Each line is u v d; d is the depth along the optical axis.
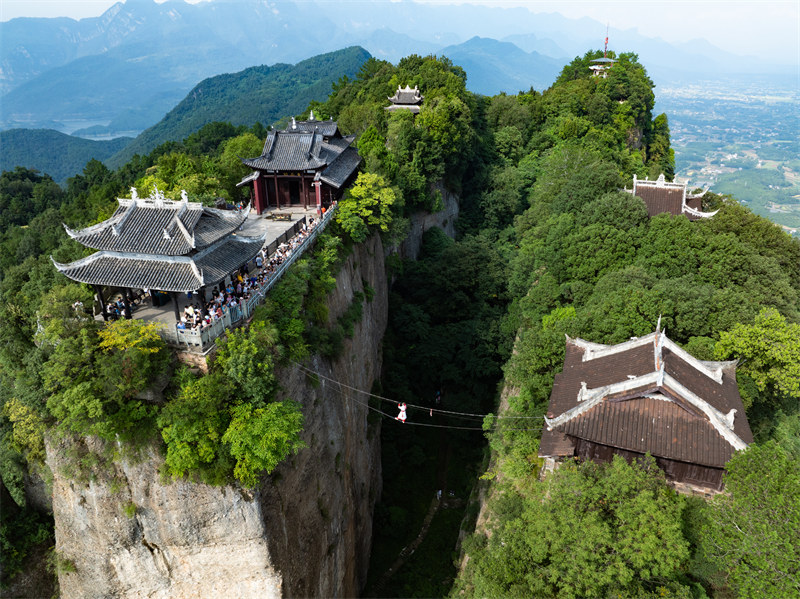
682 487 33.09
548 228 68.06
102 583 36.69
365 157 75.56
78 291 40.38
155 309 40.19
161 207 36.97
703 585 29.08
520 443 41.50
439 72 114.62
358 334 55.16
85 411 32.31
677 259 51.62
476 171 104.19
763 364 39.94
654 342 36.88
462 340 70.12
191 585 35.94
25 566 45.34
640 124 133.75
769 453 27.83
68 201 138.50
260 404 33.75
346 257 56.69
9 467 45.75
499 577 29.50
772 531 24.84
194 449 32.53
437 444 63.62
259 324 36.31
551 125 114.31
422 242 88.06
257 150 78.62
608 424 33.28
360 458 51.47
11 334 44.84
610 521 28.56
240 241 39.84
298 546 37.69
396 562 52.03
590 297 50.78
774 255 53.66
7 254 96.44
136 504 34.22
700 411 32.56
